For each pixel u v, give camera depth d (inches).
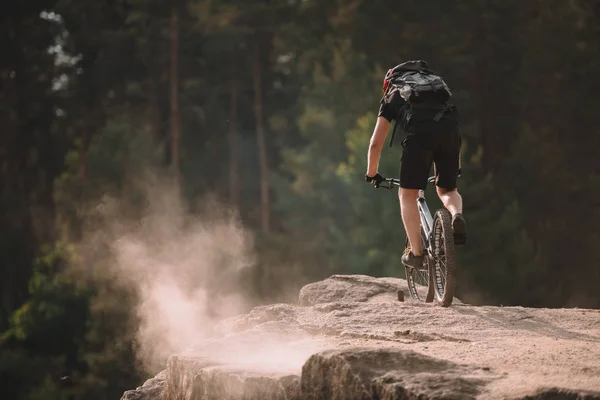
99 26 3142.2
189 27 2962.6
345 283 377.7
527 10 2247.8
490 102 2241.6
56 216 2305.6
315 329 243.9
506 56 2241.6
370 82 2190.0
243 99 3061.0
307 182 2065.7
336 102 2203.5
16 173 2805.1
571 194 1804.9
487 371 153.8
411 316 260.5
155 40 2970.0
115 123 2082.9
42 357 1646.2
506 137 2203.5
